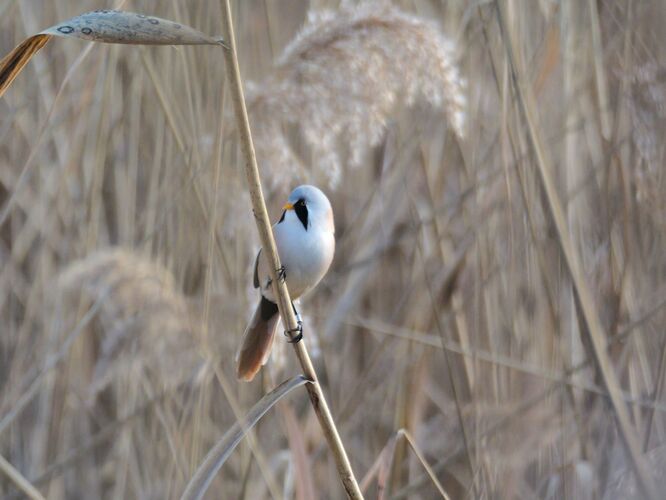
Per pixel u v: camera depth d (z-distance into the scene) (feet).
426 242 30.45
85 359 29.04
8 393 28.86
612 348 25.46
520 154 24.80
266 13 28.71
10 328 30.37
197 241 26.45
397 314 29.78
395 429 27.68
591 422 25.05
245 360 20.83
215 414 28.22
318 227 21.45
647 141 24.50
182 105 28.96
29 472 28.63
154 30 14.85
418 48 20.08
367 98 20.29
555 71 28.94
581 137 27.61
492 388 26.63
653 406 23.97
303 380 17.17
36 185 30.78
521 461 24.07
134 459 28.32
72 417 29.68
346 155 30.96
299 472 21.49
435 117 28.91
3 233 31.45
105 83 28.19
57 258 29.45
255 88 21.15
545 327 26.21
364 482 22.26
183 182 26.76
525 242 26.43
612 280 26.55
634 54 25.76
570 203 26.61
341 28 20.49
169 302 20.17
